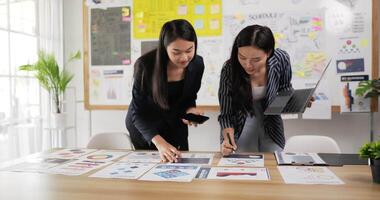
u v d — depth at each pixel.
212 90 3.31
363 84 2.96
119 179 1.42
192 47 1.93
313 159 1.73
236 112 2.21
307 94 1.77
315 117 3.17
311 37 3.12
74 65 3.90
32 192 1.26
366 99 3.06
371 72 3.04
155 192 1.24
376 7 3.00
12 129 3.13
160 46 1.97
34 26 3.40
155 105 2.10
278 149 2.31
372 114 3.09
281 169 1.54
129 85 3.47
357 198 1.13
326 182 1.32
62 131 3.77
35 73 3.33
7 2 3.06
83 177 1.46
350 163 1.64
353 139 3.32
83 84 3.75
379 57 3.08
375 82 2.89
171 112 2.18
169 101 2.15
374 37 3.02
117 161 1.77
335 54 3.10
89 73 3.56
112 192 1.25
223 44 3.26
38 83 3.46
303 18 3.12
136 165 1.67
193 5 3.30
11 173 1.54
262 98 2.21
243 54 2.06
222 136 2.12
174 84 2.12
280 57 2.20
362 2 3.03
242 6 3.21
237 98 2.17
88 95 3.58
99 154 1.96
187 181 1.37
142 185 1.33
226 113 2.20
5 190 1.29
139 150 2.11
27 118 3.32
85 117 3.93
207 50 3.29
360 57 3.05
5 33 3.04
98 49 3.53
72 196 1.21
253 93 2.20
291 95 1.88
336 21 3.08
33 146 3.40
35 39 3.42
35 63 3.28
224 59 3.27
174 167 1.61
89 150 2.11
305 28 3.13
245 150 2.31
